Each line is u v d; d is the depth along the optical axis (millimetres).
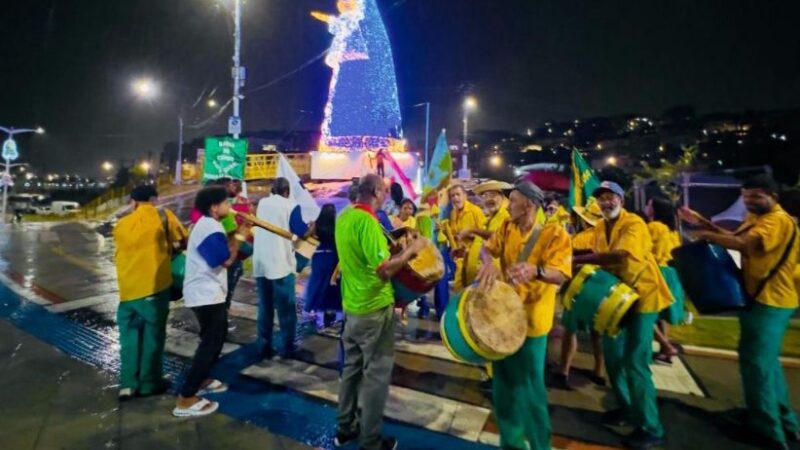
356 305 3320
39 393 4352
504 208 4898
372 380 3316
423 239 3350
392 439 3443
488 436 3645
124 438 3582
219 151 9383
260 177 24484
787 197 6250
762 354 3543
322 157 21375
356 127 21484
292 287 5234
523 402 3129
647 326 3504
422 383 4602
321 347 5621
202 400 4016
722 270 3547
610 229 3812
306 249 4668
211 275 3961
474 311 2873
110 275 10102
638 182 13516
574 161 6340
